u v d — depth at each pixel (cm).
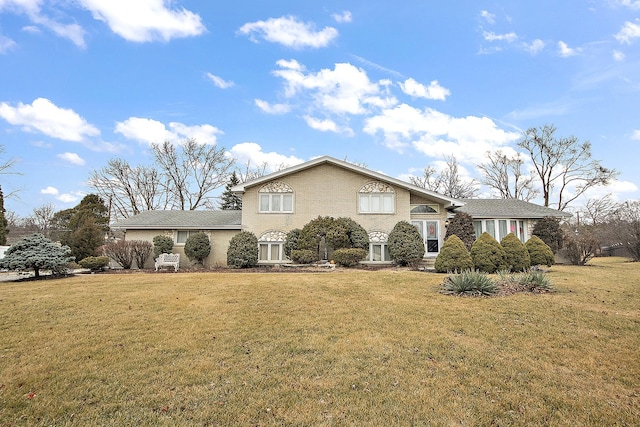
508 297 856
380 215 1964
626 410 365
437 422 347
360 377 443
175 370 464
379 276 1252
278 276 1316
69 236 2559
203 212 2319
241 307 793
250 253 1814
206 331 623
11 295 945
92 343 565
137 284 1131
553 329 620
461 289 905
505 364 479
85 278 1341
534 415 358
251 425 342
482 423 346
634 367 468
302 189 1972
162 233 2048
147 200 3872
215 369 466
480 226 2234
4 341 574
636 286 1011
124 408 372
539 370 461
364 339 576
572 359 495
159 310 773
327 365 479
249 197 1973
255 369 467
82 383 428
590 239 1894
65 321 689
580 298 842
